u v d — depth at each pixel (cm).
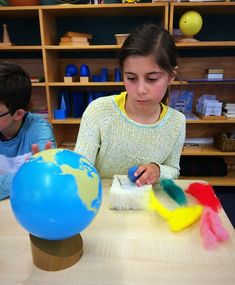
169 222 61
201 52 212
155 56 69
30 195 42
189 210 63
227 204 195
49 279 46
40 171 43
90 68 221
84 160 48
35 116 106
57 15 200
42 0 190
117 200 65
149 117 88
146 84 72
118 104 89
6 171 90
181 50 212
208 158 226
